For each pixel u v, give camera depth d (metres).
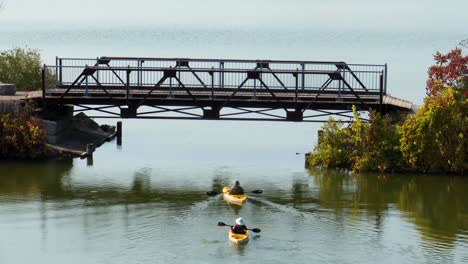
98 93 84.75
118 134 94.50
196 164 83.00
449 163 77.19
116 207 65.75
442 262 54.22
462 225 61.84
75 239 58.19
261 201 67.50
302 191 71.06
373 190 71.69
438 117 76.75
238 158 86.81
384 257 55.00
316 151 81.81
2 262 54.22
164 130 104.75
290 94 85.19
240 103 83.69
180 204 66.56
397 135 78.31
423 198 69.12
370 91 88.81
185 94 84.06
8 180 74.25
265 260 53.84
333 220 62.53
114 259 54.38
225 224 59.56
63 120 88.69
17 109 83.69
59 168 79.44
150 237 58.38
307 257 54.56
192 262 53.56
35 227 60.91
